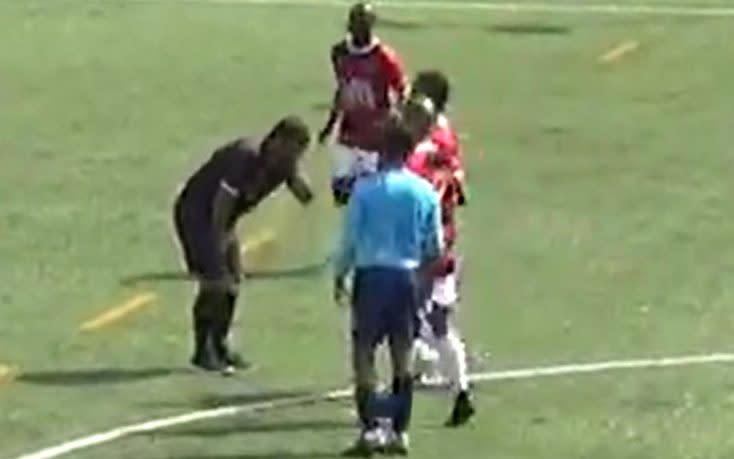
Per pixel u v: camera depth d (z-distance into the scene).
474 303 58.41
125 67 98.94
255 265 63.03
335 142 64.06
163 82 95.19
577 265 63.41
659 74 99.56
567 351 53.44
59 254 63.69
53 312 56.81
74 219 68.56
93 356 52.38
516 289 60.22
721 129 86.50
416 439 45.16
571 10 118.88
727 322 56.59
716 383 50.53
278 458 43.78
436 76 46.47
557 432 46.09
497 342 54.19
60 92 92.69
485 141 83.62
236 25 111.50
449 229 45.59
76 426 46.41
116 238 65.94
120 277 60.91
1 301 57.88
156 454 44.22
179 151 80.31
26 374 50.69
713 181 76.44
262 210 70.25
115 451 44.50
